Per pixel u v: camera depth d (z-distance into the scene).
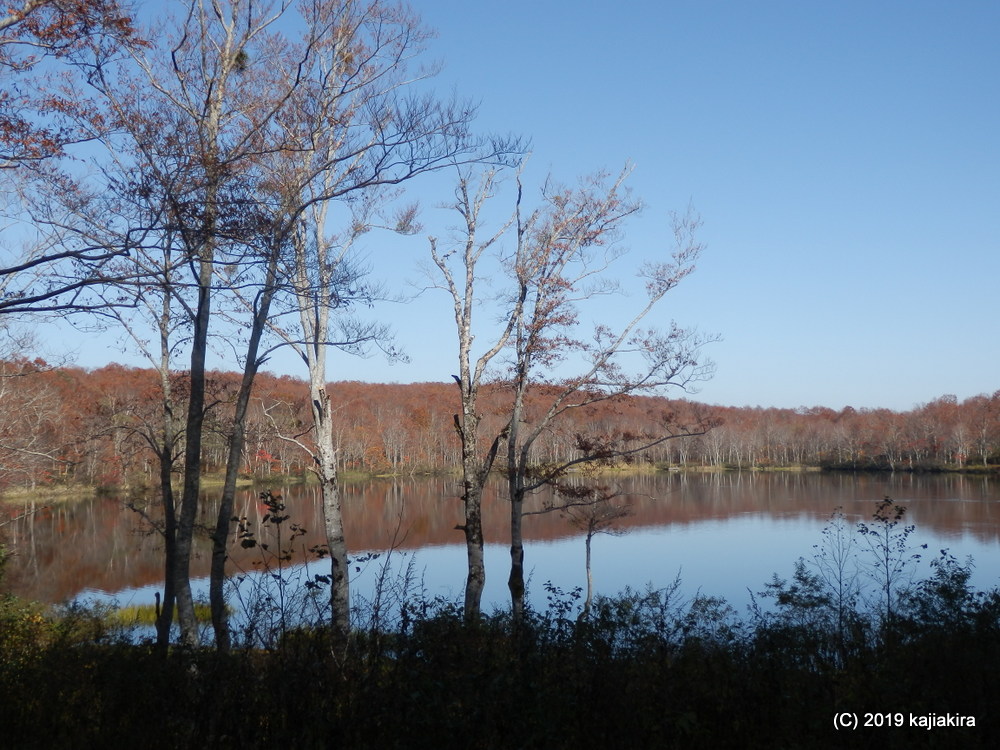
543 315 16.25
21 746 4.91
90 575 21.83
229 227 8.19
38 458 17.92
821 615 9.70
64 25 7.37
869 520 30.80
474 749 4.73
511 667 5.27
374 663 5.34
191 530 10.87
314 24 11.71
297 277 10.34
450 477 54.03
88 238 8.27
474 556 15.45
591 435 18.42
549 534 28.84
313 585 6.27
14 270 6.93
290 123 11.25
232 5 11.38
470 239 16.64
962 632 6.65
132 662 5.81
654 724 5.16
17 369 15.57
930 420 77.19
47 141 7.84
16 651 7.78
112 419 15.33
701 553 24.28
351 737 4.70
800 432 80.75
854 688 5.54
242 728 4.76
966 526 27.94
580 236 16.50
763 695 5.51
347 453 52.34
